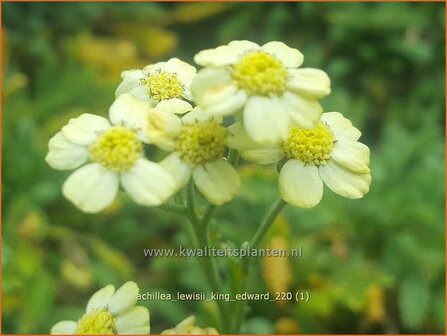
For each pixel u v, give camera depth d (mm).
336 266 101
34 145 114
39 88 127
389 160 112
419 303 95
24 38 137
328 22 142
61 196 115
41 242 114
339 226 107
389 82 140
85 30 145
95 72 126
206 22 155
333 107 115
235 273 53
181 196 51
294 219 105
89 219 115
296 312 97
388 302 102
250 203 107
